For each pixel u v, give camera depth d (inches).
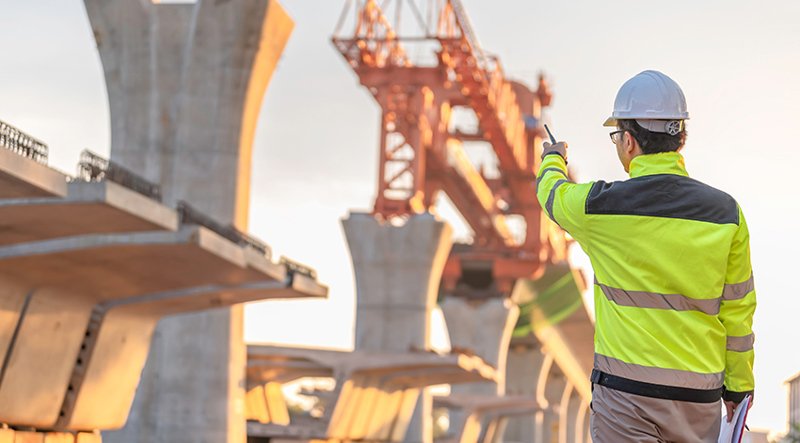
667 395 142.0
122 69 1552.7
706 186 146.2
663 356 142.3
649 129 150.2
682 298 142.6
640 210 144.6
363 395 2321.6
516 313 3245.6
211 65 1535.4
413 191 2423.7
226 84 1531.7
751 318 148.3
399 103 2444.6
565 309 3703.3
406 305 2356.1
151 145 1537.9
